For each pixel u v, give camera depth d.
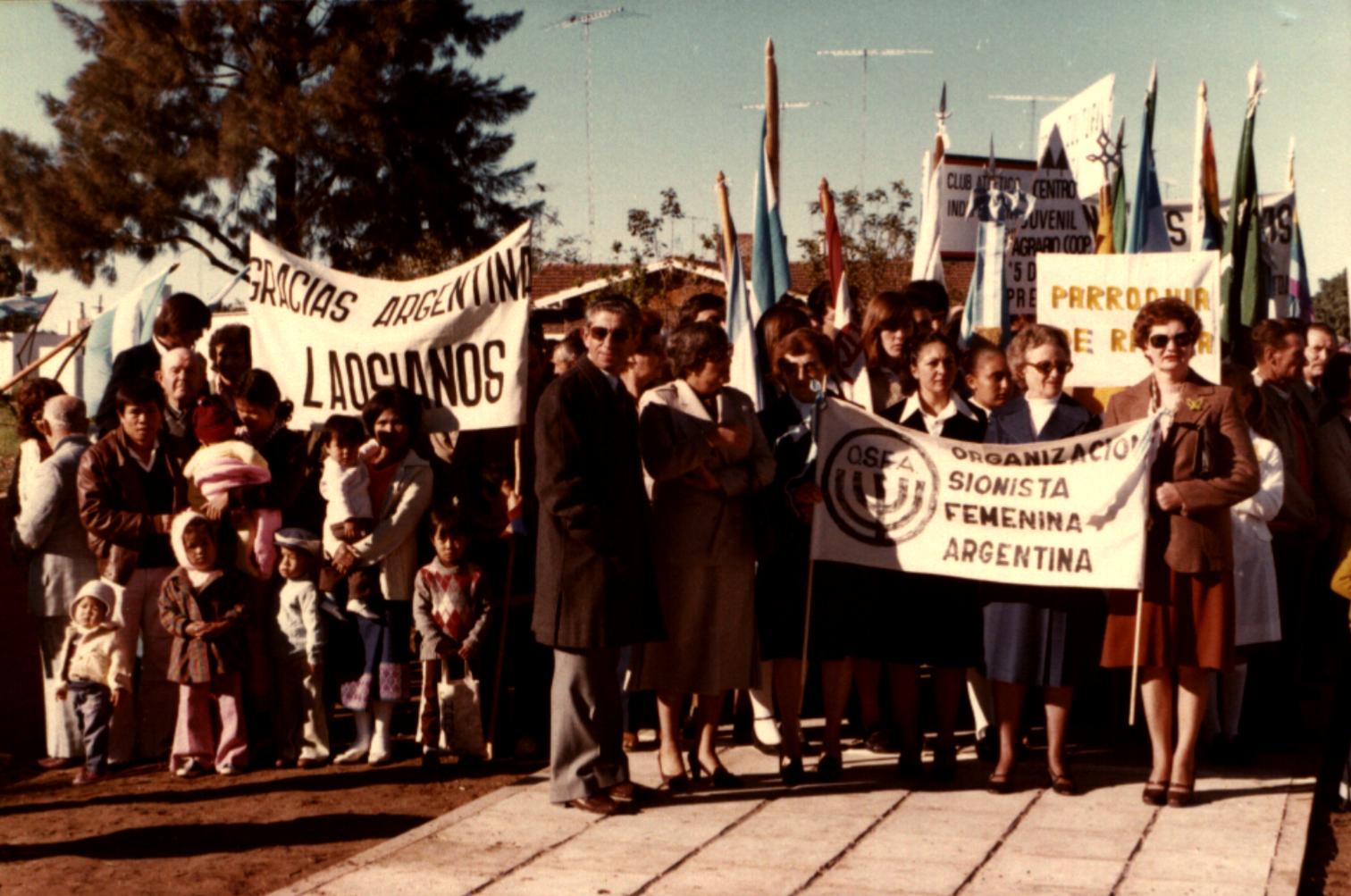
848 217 26.97
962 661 7.05
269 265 8.34
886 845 6.13
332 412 8.05
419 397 7.87
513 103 37.50
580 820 6.52
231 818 6.73
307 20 37.34
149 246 37.16
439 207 36.53
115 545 7.49
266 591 7.68
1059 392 6.96
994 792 6.88
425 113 36.38
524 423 7.92
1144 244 10.52
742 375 8.07
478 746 7.52
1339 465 8.23
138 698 7.74
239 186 36.06
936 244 10.83
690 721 8.11
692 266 25.59
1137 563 6.51
